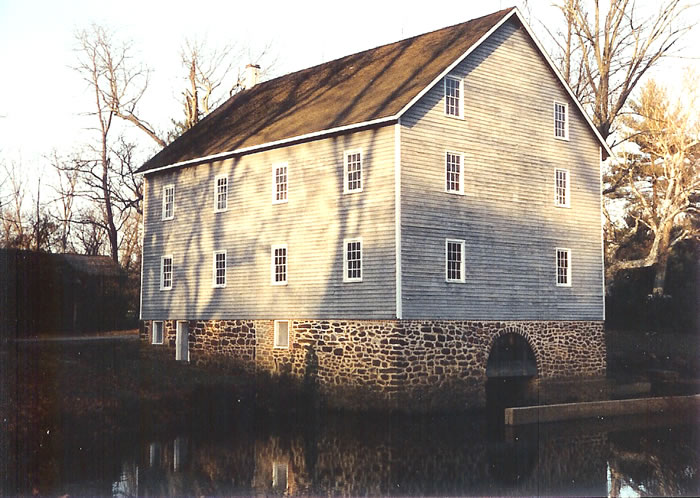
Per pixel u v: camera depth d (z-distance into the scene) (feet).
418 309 81.87
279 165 96.68
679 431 67.67
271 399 80.89
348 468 53.11
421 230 83.05
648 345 142.00
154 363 104.88
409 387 80.07
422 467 53.52
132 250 219.61
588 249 102.01
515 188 93.50
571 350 98.37
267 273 97.25
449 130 86.89
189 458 55.98
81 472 51.42
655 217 158.51
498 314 89.76
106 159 177.88
